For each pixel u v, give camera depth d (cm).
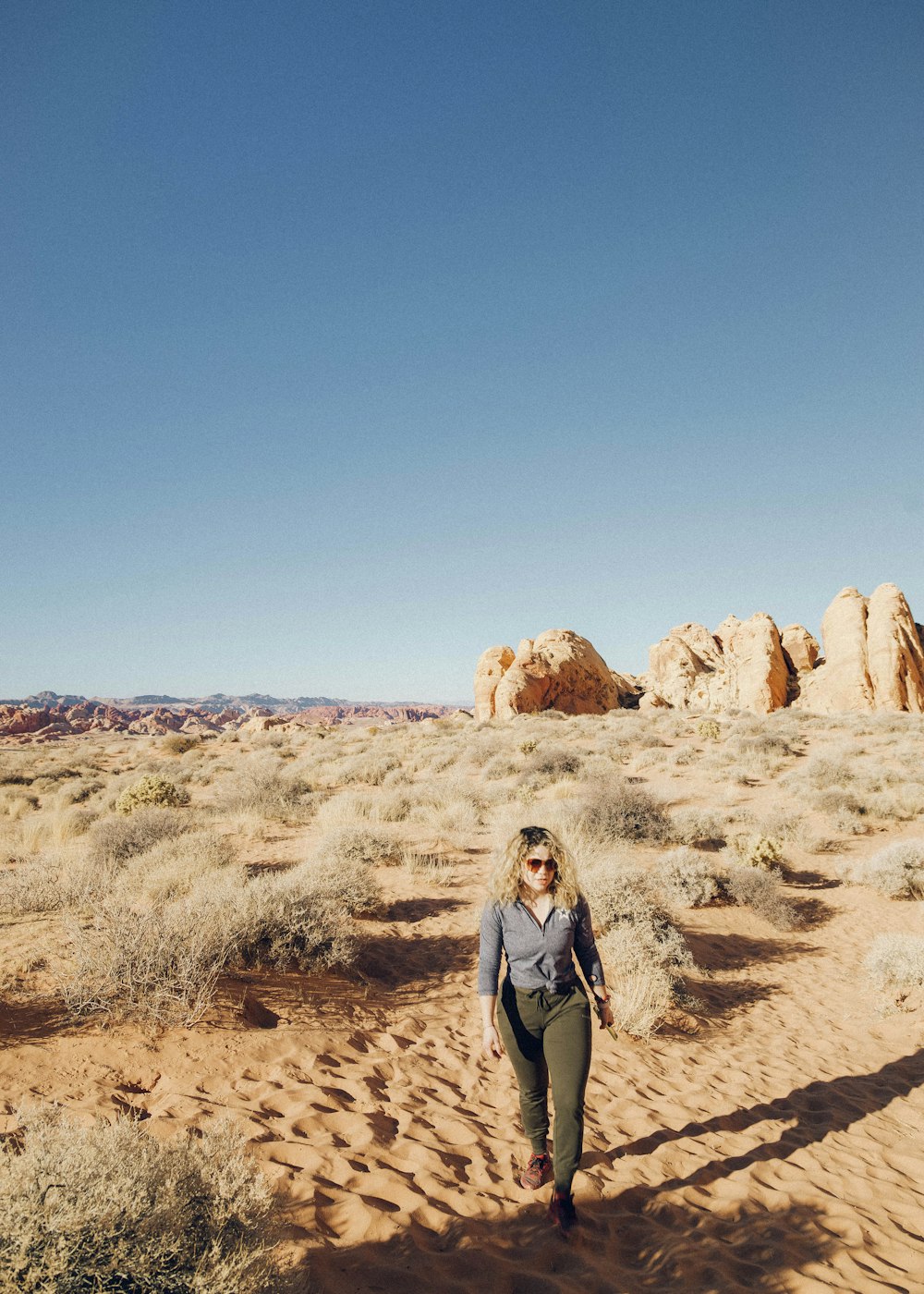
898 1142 502
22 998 518
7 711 13175
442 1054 560
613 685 5238
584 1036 348
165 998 511
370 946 795
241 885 848
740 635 5181
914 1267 350
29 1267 207
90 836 1337
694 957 891
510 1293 301
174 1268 224
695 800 1942
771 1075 604
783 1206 392
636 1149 445
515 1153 420
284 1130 400
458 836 1358
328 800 1816
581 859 1087
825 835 1589
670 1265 330
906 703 4269
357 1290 279
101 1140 255
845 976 897
